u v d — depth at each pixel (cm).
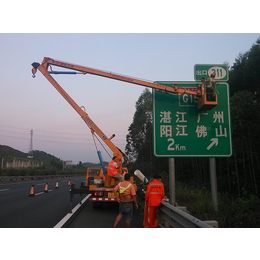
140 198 1185
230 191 1218
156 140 833
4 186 2497
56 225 739
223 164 1499
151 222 652
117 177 1023
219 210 798
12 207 1116
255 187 1049
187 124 841
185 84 867
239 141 1106
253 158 1183
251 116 1031
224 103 852
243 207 802
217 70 870
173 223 534
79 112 1106
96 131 1114
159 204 650
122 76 883
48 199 1426
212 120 843
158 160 2478
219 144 831
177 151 827
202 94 797
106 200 1000
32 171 4416
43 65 1013
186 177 2031
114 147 1113
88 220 851
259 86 1246
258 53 1238
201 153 826
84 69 943
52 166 7788
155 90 859
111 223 803
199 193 976
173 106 850
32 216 897
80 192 1013
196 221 382
